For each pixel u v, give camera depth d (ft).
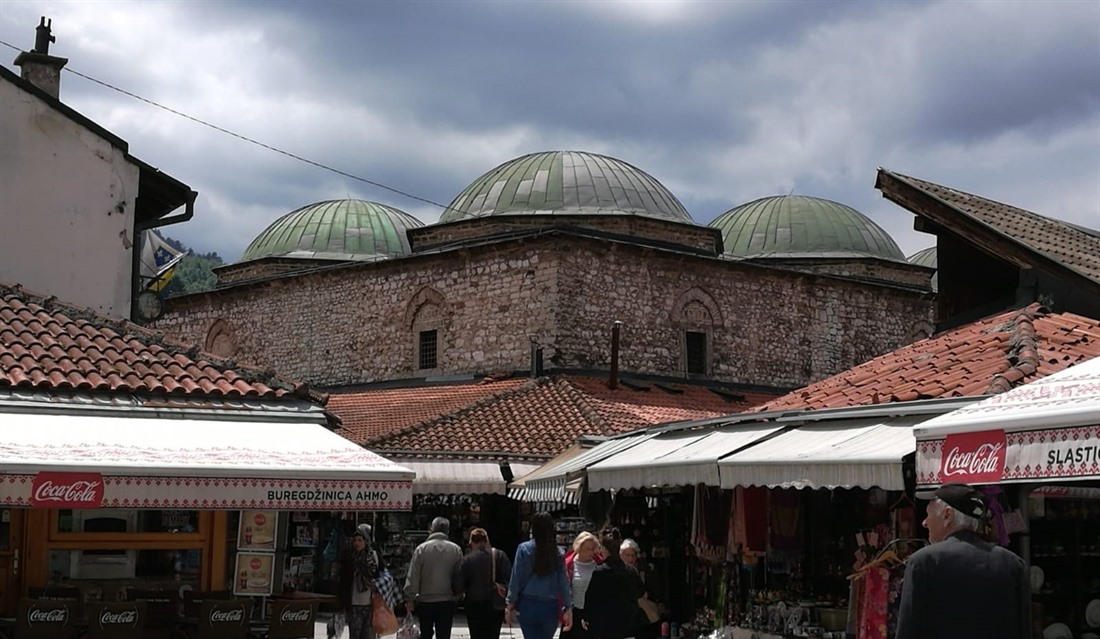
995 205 64.18
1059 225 64.44
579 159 113.39
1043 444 26.48
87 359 45.70
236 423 42.91
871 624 38.52
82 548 42.22
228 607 39.29
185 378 46.01
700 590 56.03
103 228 62.80
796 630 44.16
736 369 106.11
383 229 132.05
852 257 125.18
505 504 84.12
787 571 48.14
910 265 127.03
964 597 21.02
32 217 60.59
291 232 130.52
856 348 115.03
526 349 97.55
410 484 38.68
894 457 33.81
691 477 42.78
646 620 48.39
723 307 106.22
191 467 36.17
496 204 110.83
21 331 47.24
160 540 43.47
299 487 37.35
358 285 110.83
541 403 87.66
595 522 59.26
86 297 61.87
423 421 83.56
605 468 48.44
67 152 62.03
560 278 96.53
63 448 36.81
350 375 110.01
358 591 49.93
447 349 103.09
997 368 42.52
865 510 45.68
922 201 58.70
